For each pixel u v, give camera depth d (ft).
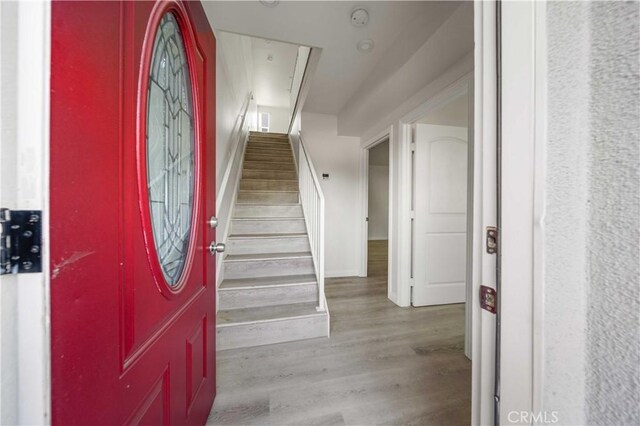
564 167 1.21
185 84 3.28
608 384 1.12
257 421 4.04
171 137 2.90
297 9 5.11
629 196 1.04
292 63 17.24
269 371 5.23
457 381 5.02
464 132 9.29
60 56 1.27
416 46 5.66
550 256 1.24
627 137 1.05
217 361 5.54
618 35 1.07
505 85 1.39
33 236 1.17
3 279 1.12
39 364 1.18
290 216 10.25
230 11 5.16
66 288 1.31
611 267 1.10
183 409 2.96
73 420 1.34
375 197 26.12
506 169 1.38
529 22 1.28
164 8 2.42
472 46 5.51
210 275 4.15
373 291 10.36
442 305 8.97
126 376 1.82
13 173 1.14
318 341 6.41
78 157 1.39
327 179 12.11
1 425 1.13
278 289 7.07
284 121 25.35
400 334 6.85
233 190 9.77
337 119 12.02
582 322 1.18
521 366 1.32
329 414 4.18
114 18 1.68
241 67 11.88
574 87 1.19
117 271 1.74
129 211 1.89
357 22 5.43
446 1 4.66
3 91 1.12
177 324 2.78
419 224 8.89
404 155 8.81
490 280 1.51
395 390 4.75
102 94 1.57
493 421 1.50
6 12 1.13
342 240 12.41
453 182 9.18
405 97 8.02
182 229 3.21
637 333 1.03
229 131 9.20
